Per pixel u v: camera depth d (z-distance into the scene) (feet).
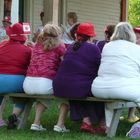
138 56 28.19
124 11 87.76
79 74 28.91
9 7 67.67
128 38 28.71
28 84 30.09
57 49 30.19
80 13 80.18
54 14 55.42
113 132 28.19
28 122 33.91
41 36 30.40
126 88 27.32
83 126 29.43
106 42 32.17
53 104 41.22
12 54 31.30
